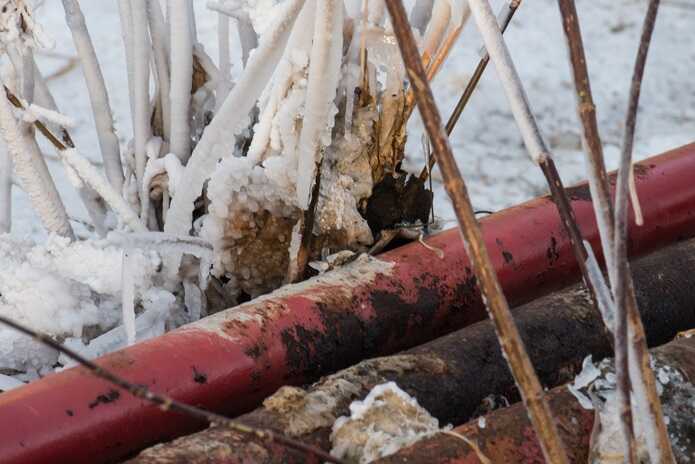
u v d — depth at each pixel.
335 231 3.74
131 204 4.18
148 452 2.61
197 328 3.16
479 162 7.84
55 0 9.75
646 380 2.16
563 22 2.15
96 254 3.75
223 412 3.10
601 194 2.18
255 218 3.73
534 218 3.79
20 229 6.71
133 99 4.05
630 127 2.03
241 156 4.07
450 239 3.67
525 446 2.65
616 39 9.68
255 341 3.15
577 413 2.75
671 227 4.09
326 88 3.37
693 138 8.27
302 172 3.53
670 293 3.58
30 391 2.83
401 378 3.01
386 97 3.74
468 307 3.59
